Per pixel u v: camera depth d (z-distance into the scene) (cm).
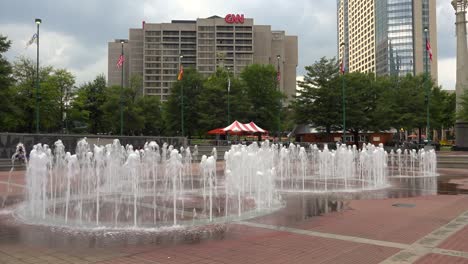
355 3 15488
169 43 14050
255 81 5225
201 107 5031
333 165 2342
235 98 4991
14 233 759
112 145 2803
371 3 13800
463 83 3900
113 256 604
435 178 1948
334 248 649
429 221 869
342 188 1512
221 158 3606
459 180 1841
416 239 707
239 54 13575
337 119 4406
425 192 1398
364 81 4725
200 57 13775
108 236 735
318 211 998
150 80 14012
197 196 1290
